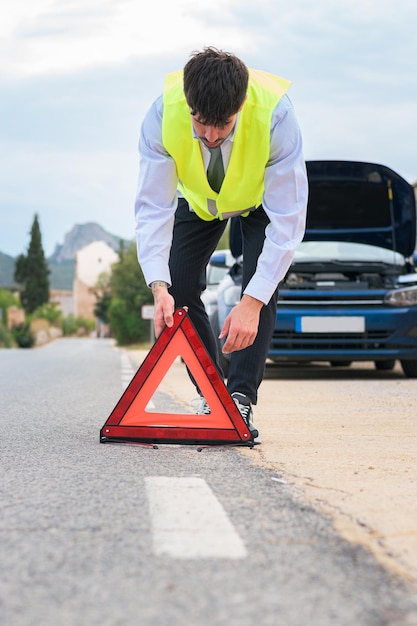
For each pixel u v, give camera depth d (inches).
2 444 182.9
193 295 184.9
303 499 125.6
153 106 167.8
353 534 105.6
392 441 192.5
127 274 2388.0
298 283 381.4
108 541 100.9
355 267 385.4
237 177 164.6
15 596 81.6
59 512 115.7
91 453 167.8
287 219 166.4
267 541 101.7
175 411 260.2
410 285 385.7
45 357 843.4
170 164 168.4
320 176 386.9
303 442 188.4
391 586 85.7
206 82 143.6
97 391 345.7
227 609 78.2
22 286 4805.6
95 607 78.6
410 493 132.1
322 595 82.6
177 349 177.3
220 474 145.1
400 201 394.0
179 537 102.7
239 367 183.9
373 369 481.7
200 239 182.7
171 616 76.3
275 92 163.0
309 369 481.4
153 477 140.9
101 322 4490.7
